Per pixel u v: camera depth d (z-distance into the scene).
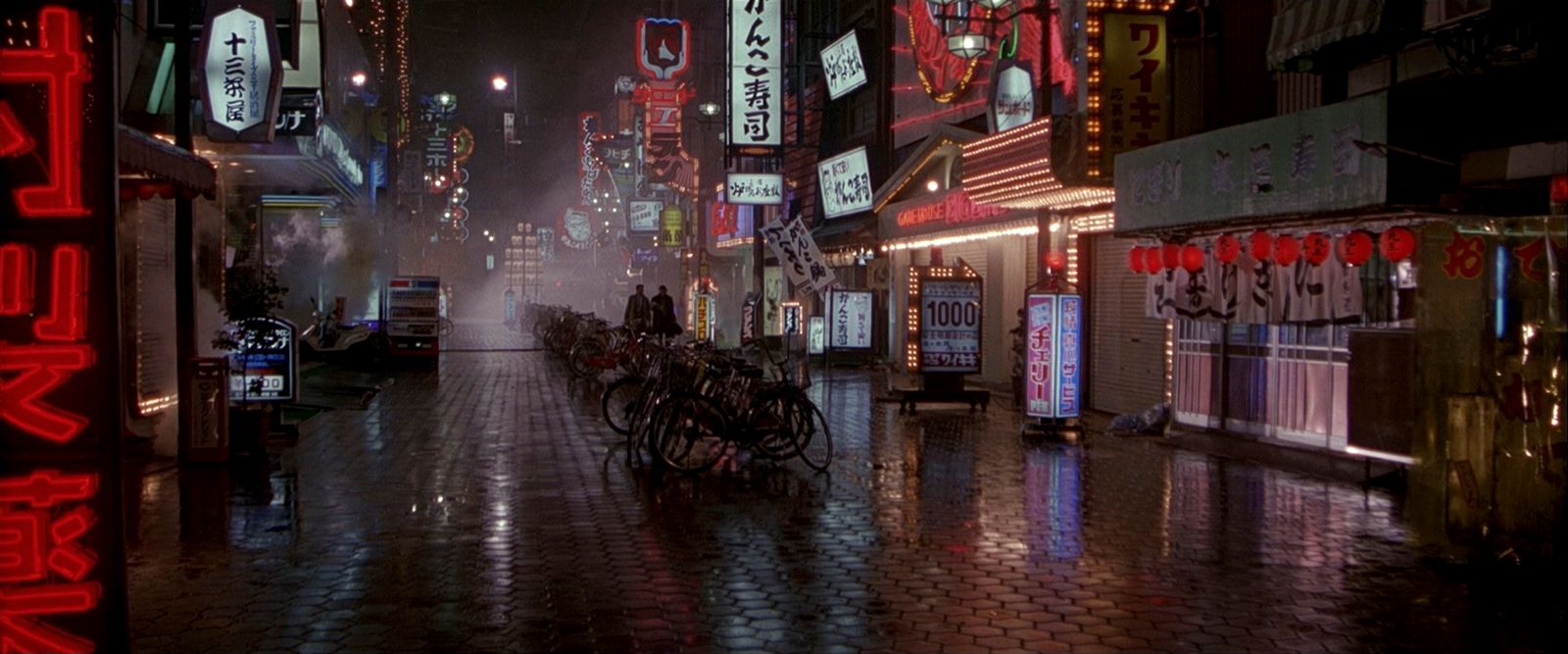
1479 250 7.68
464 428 16.23
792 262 23.28
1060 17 19.25
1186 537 8.72
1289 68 12.55
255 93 13.95
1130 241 17.45
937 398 18.06
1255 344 12.84
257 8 13.95
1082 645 6.04
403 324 30.03
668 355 13.91
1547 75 9.48
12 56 3.65
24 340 3.70
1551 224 7.36
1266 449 12.48
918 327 18.08
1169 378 14.73
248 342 14.38
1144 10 14.97
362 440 14.68
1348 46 11.80
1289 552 8.21
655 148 45.81
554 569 7.67
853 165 30.75
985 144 18.00
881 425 16.52
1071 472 12.03
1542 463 7.33
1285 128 11.08
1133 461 12.83
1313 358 11.94
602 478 11.68
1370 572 7.64
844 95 33.56
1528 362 7.43
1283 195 11.10
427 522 9.26
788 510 9.88
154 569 7.62
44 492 3.70
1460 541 7.75
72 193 3.68
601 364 25.45
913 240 26.62
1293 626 6.40
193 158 10.46
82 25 3.70
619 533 8.84
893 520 9.43
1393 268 10.52
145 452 12.82
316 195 26.59
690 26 48.78
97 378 3.73
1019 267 22.30
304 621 6.42
